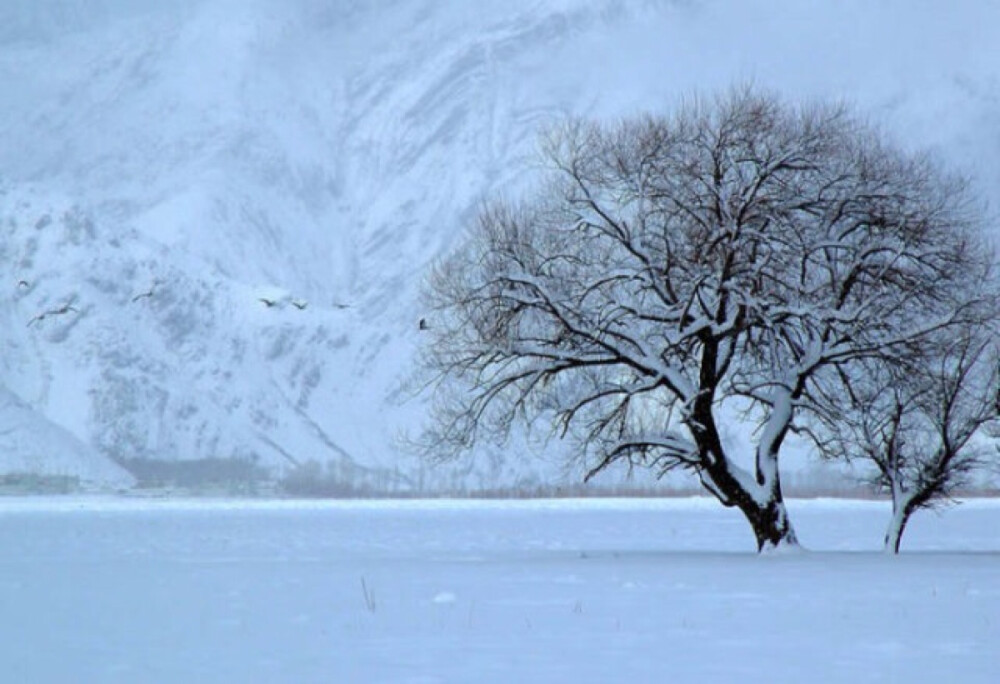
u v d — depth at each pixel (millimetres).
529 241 62344
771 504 63281
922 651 27766
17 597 42812
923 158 64938
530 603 39188
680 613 35938
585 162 63438
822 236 62344
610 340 62562
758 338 62688
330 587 46094
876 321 60500
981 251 63156
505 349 61188
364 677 24500
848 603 38688
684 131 63375
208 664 26484
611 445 63281
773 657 26953
